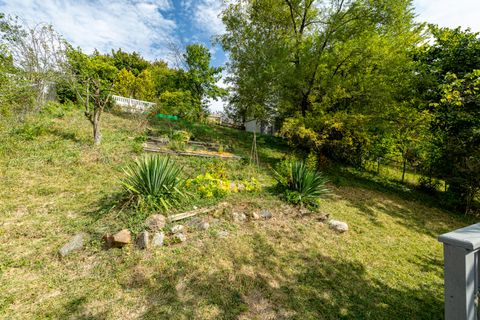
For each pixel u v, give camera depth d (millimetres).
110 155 5531
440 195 7707
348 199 6090
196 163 6172
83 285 2070
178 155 6754
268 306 2113
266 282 2438
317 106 7719
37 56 6875
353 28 8227
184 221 3250
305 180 4605
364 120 7008
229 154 7996
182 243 2832
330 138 8109
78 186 4031
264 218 3812
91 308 1850
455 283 1223
